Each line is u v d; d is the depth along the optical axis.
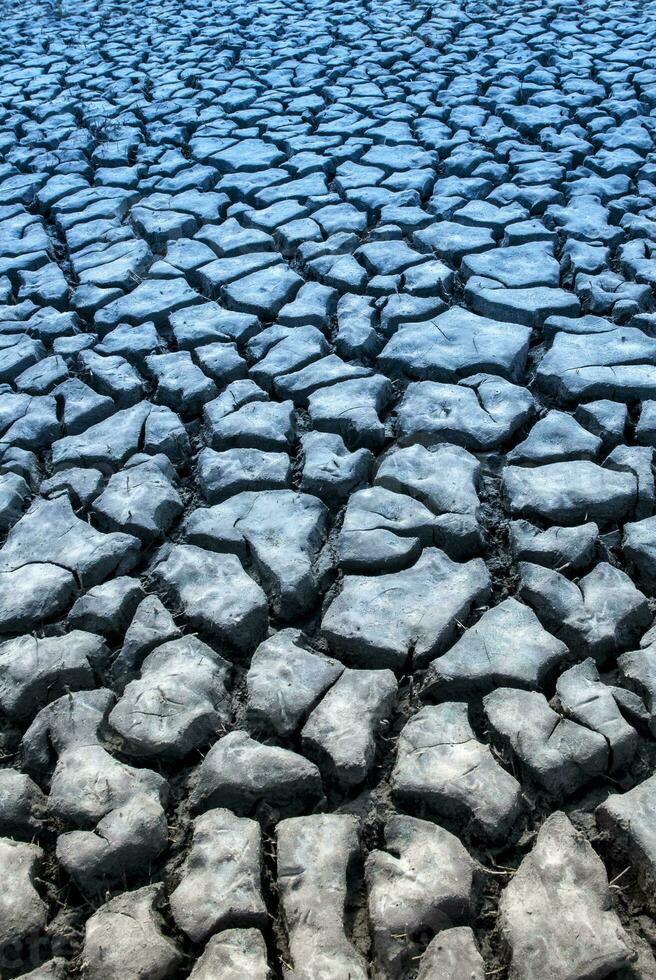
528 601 2.11
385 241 3.66
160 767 1.85
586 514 2.32
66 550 2.35
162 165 4.54
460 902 1.53
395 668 2.00
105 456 2.70
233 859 1.62
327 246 3.63
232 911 1.53
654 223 3.57
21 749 1.90
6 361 3.17
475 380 2.83
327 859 1.60
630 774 1.75
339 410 2.75
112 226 4.05
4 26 7.28
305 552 2.28
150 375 3.07
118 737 1.88
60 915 1.62
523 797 1.70
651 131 4.43
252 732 1.89
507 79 5.17
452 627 2.04
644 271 3.24
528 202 3.86
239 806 1.76
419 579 2.17
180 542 2.44
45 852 1.72
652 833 1.58
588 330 3.00
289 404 2.82
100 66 6.12
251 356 3.11
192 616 2.15
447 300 3.33
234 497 2.50
